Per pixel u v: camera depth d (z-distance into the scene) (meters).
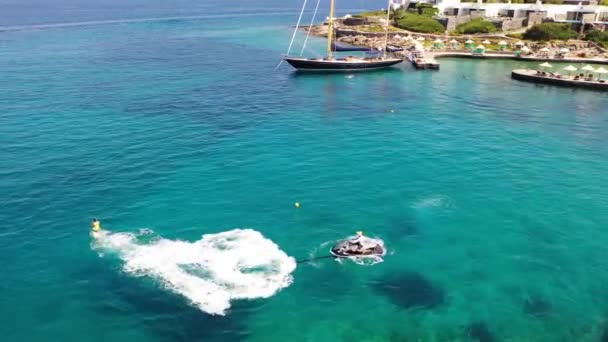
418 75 112.50
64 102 79.25
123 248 38.62
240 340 29.83
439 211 45.91
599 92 97.06
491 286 35.38
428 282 35.66
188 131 67.12
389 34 161.00
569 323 31.86
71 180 50.59
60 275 35.31
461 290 34.91
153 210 44.81
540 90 98.38
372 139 65.69
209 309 32.28
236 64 119.88
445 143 64.75
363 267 37.12
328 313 32.31
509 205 47.34
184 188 49.38
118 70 106.81
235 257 37.75
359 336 30.45
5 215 43.31
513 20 163.50
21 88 87.19
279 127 70.06
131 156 57.44
